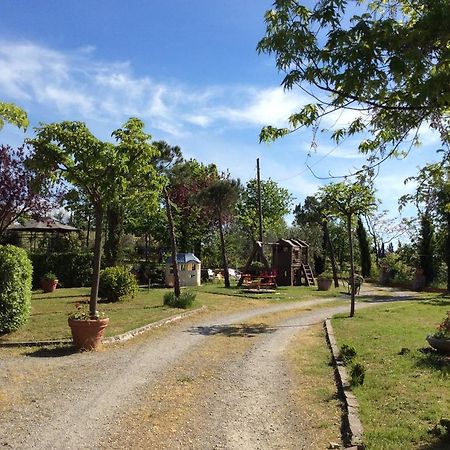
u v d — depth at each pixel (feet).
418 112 12.78
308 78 12.42
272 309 56.03
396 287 101.14
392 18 12.90
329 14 11.98
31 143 30.68
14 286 33.53
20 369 25.31
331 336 36.55
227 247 120.57
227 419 18.66
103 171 30.91
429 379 22.99
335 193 49.39
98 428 17.46
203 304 56.24
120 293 54.08
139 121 31.45
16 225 87.51
